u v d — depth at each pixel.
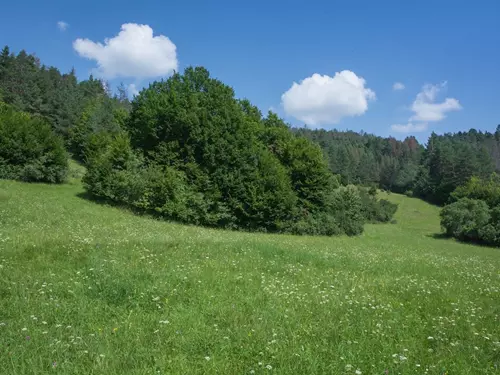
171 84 45.12
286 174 43.47
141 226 26.81
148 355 5.41
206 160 39.06
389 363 5.73
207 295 8.59
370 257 19.22
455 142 129.75
